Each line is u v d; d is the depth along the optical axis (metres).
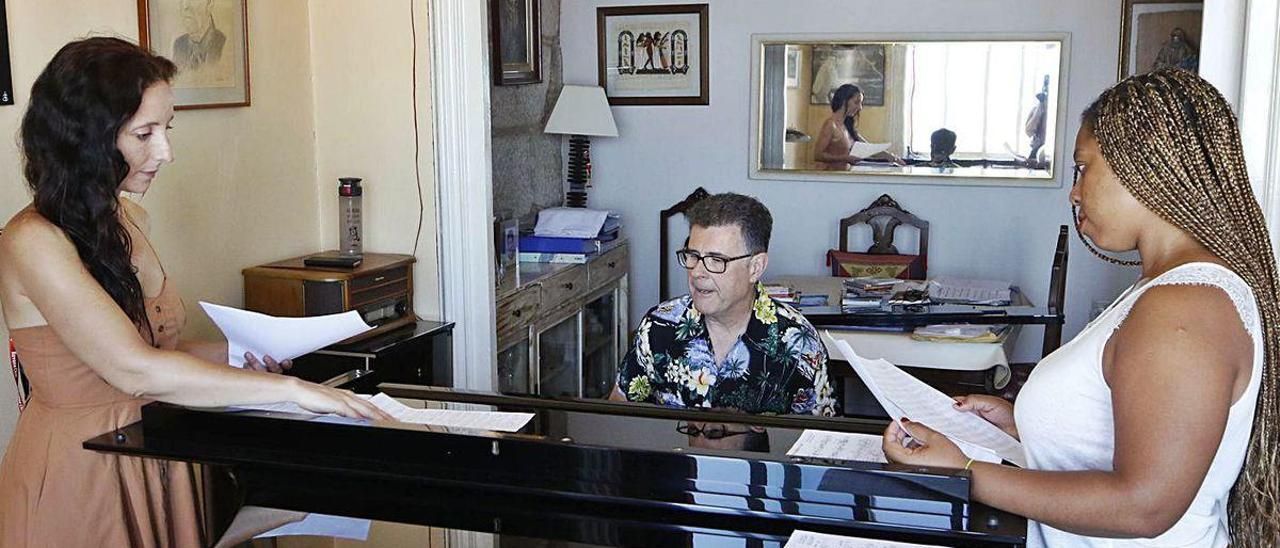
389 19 3.55
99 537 1.99
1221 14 2.92
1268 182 2.88
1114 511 1.39
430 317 3.69
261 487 1.80
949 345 4.06
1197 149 1.41
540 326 4.59
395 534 1.62
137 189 1.99
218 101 3.20
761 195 5.81
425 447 1.81
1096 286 5.47
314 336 2.08
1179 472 1.35
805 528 1.60
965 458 1.61
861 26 5.55
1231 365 1.36
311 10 3.62
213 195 3.22
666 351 2.47
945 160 5.55
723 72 5.73
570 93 5.48
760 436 1.86
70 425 2.00
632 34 5.79
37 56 2.63
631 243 5.99
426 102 3.56
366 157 3.66
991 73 5.43
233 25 3.25
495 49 4.91
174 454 1.87
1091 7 5.27
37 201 1.90
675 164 5.87
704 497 1.69
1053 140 5.41
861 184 5.68
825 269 5.79
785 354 2.42
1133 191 1.45
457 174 3.59
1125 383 1.39
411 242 3.66
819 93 5.65
